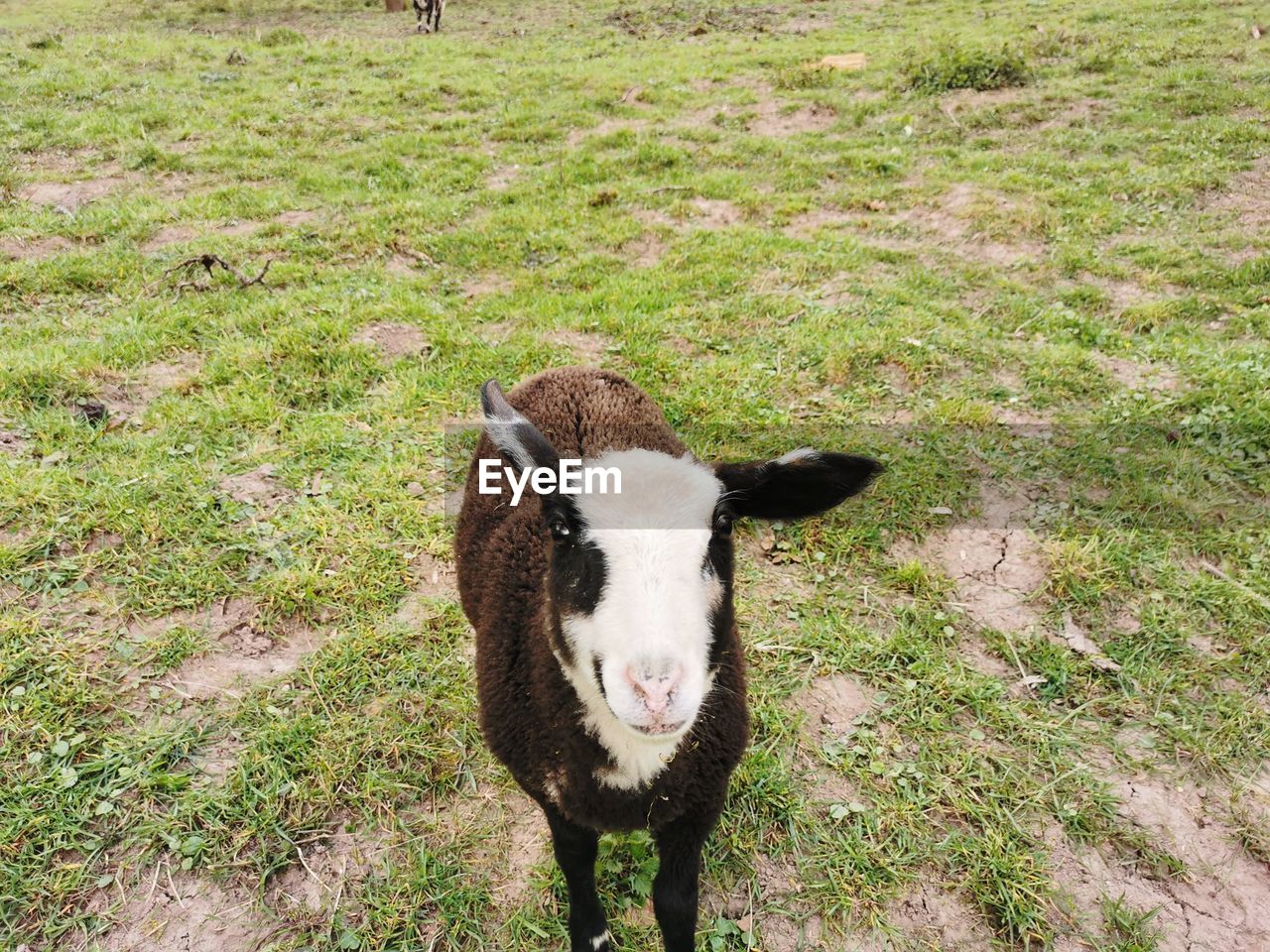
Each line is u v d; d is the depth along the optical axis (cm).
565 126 1060
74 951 265
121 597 380
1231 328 596
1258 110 966
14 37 1487
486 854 299
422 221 779
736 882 292
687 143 998
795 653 375
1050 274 688
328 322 584
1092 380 546
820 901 286
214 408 502
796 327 605
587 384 347
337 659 360
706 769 248
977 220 760
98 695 334
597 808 245
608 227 771
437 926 278
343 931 274
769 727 339
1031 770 326
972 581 414
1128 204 792
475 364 569
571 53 1465
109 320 597
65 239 726
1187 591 396
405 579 405
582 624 219
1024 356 571
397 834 302
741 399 531
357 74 1270
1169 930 278
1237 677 360
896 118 1043
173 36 1555
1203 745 331
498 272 715
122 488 434
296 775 317
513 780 322
